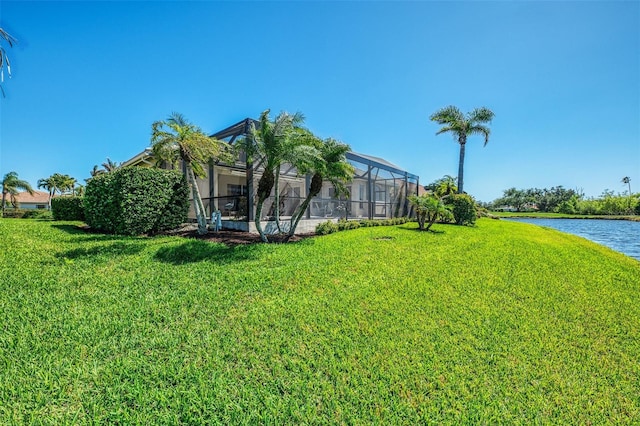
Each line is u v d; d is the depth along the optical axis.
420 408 2.41
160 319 3.76
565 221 50.59
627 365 3.17
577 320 4.28
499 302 4.85
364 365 2.95
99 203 10.13
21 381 2.47
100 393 2.38
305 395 2.48
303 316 3.99
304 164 8.62
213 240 9.26
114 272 5.58
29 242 7.31
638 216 56.00
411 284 5.51
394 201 20.48
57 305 4.04
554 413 2.44
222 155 10.64
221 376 2.65
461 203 17.78
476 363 3.09
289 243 9.12
